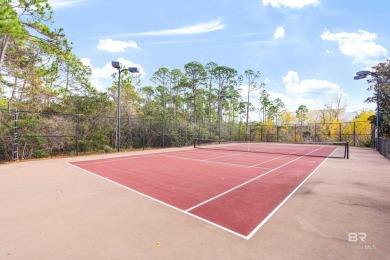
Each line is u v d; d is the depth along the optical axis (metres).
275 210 5.32
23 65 18.39
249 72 49.97
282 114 49.22
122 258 3.24
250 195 6.55
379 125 23.52
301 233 4.11
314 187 7.46
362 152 20.38
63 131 16.56
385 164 12.74
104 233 4.03
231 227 4.36
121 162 12.66
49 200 5.82
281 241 3.80
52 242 3.67
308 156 16.75
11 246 3.53
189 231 4.16
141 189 7.05
